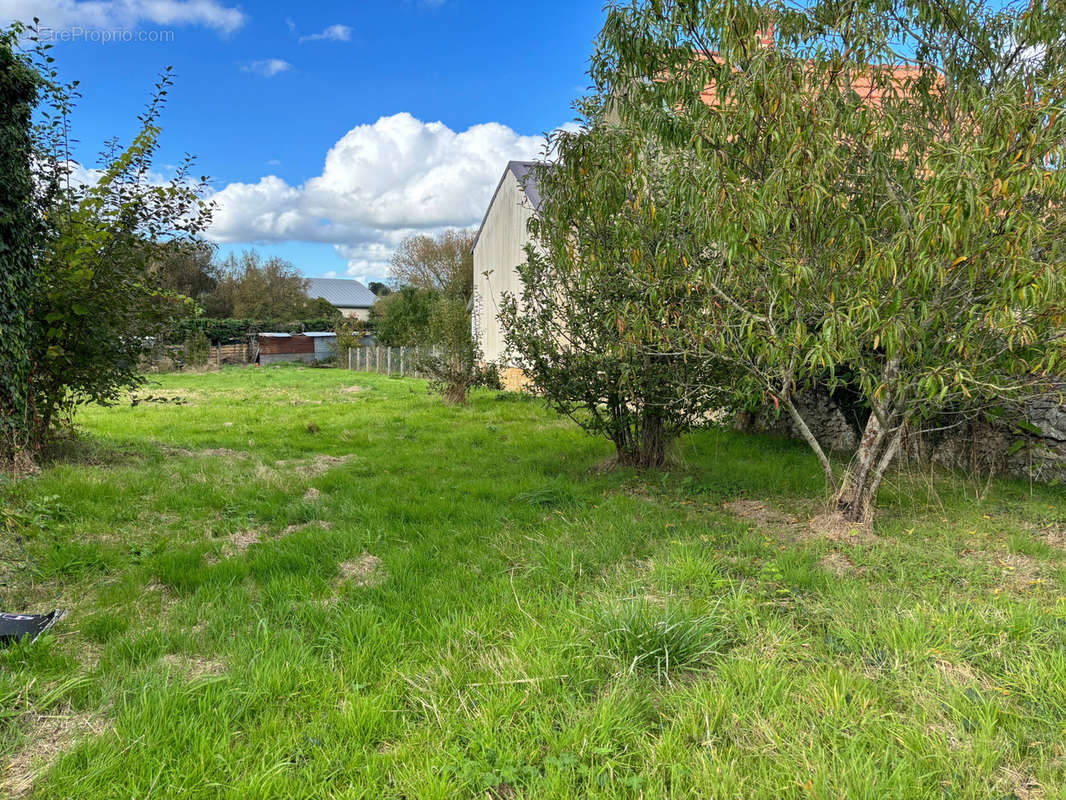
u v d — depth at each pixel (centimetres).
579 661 302
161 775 227
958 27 488
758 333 436
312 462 854
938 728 253
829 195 410
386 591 396
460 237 5116
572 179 530
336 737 250
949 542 481
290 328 4997
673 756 239
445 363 1600
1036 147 363
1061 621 333
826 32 473
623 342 575
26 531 436
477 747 244
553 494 632
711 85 522
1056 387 491
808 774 225
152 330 806
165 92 761
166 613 371
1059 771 227
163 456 822
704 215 416
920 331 394
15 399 645
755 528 534
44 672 293
